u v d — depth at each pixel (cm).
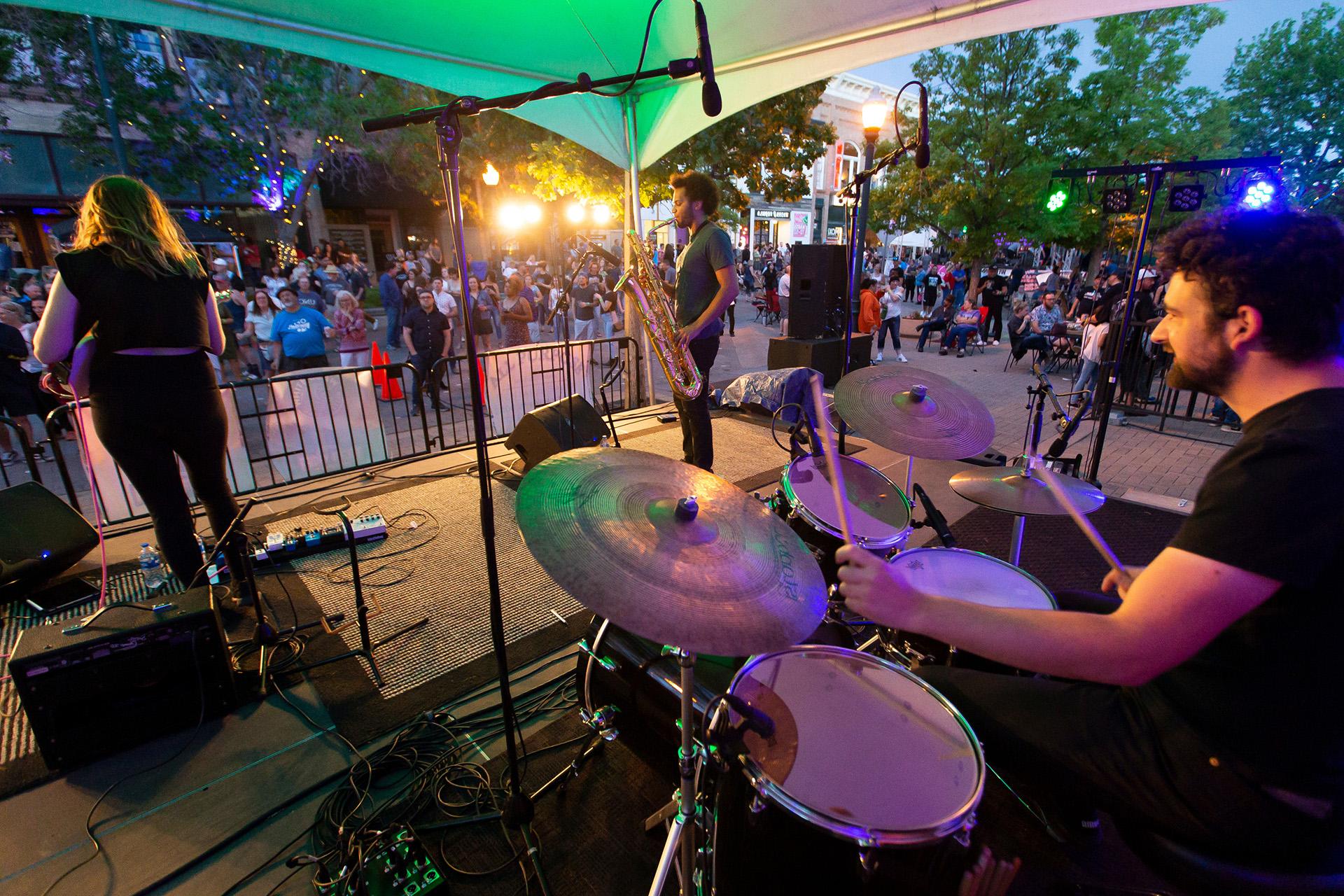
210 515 296
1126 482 506
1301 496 93
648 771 224
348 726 242
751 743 139
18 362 584
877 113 562
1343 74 1845
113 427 254
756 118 748
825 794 127
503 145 788
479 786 216
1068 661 106
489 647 289
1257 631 106
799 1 334
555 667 277
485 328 941
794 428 282
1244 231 105
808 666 163
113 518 419
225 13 323
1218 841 120
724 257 362
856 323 803
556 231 1377
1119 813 133
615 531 136
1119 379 696
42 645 212
